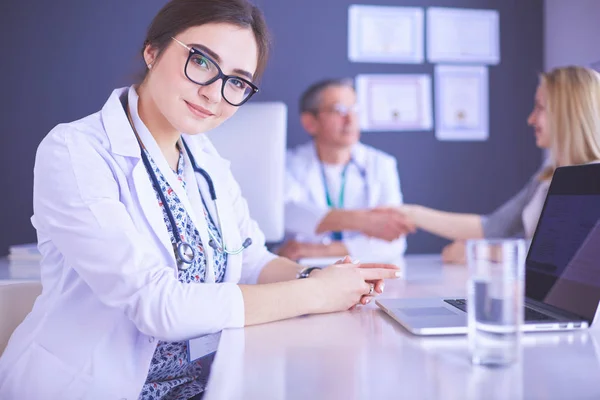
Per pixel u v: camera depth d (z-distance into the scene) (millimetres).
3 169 3223
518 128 3557
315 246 2355
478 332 638
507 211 2336
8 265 1792
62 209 929
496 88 3547
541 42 3553
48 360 972
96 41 3268
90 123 1069
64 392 950
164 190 1105
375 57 3449
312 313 975
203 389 1123
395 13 3461
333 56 3422
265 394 546
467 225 2436
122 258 874
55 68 3250
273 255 1349
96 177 961
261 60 1122
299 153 3279
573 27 3195
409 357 675
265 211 1716
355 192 3191
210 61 1019
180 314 839
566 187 1022
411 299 1043
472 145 3525
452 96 3510
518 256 639
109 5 3273
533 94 3561
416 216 2520
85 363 960
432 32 3490
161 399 1089
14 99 3229
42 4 3238
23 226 3232
